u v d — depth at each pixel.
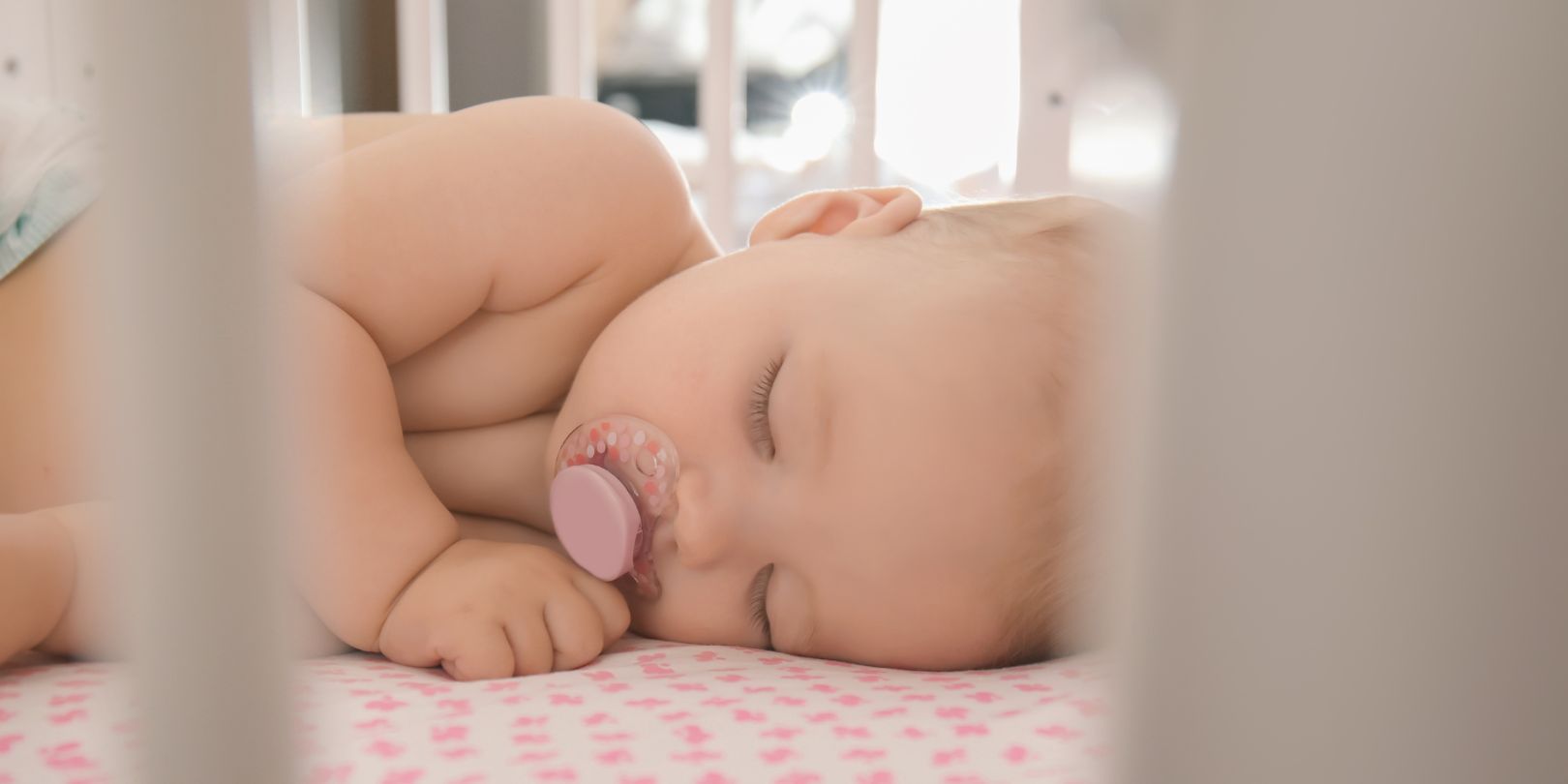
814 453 0.84
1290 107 0.26
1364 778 0.28
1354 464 0.27
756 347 0.88
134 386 0.31
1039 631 0.88
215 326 0.31
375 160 0.88
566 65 1.77
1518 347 0.26
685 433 0.88
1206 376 0.27
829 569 0.85
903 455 0.83
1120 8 0.29
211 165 0.31
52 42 1.29
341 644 0.84
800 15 3.45
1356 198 0.26
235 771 0.33
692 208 1.13
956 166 2.37
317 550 0.78
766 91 3.44
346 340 0.83
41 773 0.54
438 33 1.71
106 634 0.75
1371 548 0.27
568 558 0.92
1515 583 0.27
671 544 0.89
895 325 0.86
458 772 0.54
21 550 0.73
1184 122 0.27
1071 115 0.31
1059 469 0.85
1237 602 0.28
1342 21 0.26
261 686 0.32
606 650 0.86
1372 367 0.26
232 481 0.32
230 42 0.30
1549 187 0.26
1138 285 0.29
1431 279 0.26
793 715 0.65
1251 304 0.27
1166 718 0.29
